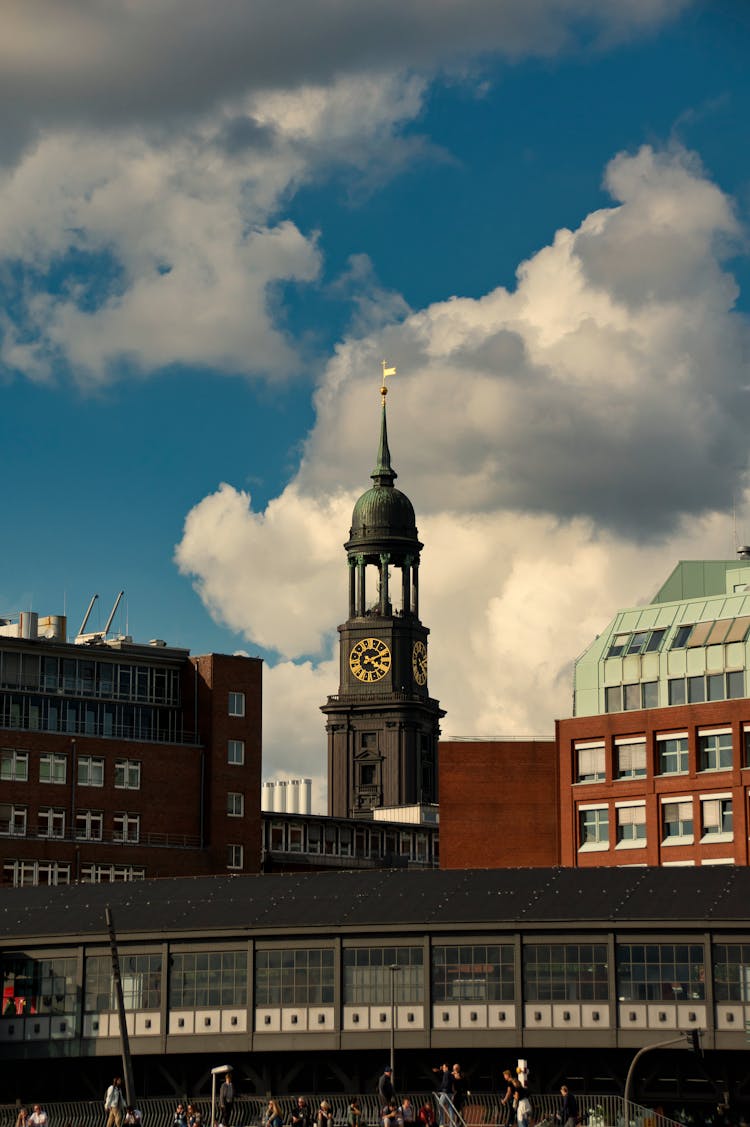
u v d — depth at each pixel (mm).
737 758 138250
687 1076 108312
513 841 148000
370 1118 99688
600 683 147500
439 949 110688
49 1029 115750
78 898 122125
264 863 193750
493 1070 110375
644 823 142250
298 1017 111625
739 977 107125
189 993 113625
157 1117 98250
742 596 144250
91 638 184500
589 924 109000
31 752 169250
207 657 179375
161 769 175250
